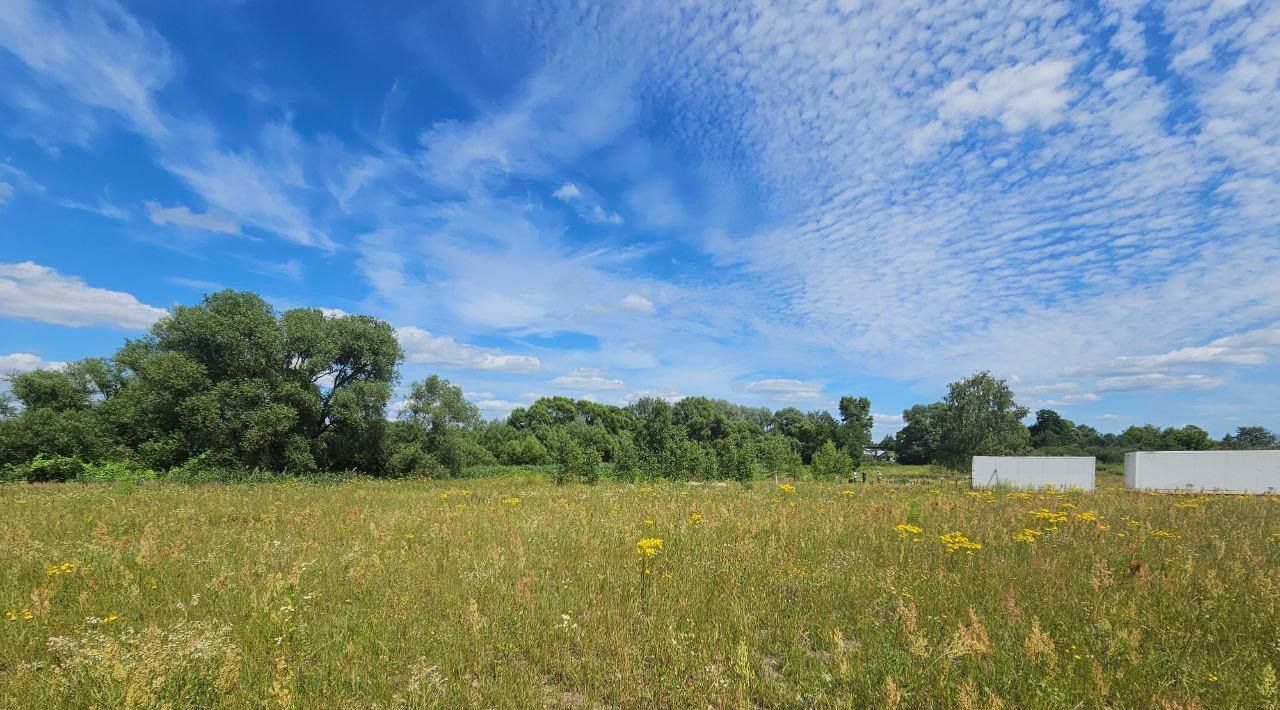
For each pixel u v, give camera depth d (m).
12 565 8.23
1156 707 4.52
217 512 14.31
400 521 12.73
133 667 4.60
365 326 43.22
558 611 6.62
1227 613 6.61
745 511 13.98
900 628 6.10
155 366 35.62
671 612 6.58
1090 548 9.64
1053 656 5.01
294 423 37.19
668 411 81.25
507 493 21.58
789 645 5.90
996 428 56.38
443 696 4.73
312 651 5.49
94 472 33.38
